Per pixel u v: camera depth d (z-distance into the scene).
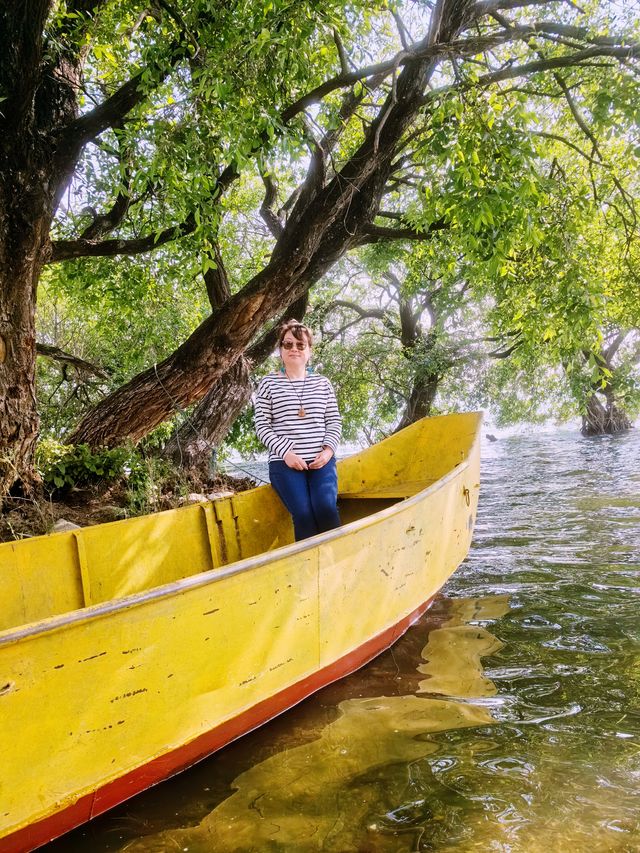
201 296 10.98
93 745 1.87
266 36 3.84
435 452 5.11
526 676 2.80
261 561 2.33
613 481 9.28
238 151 4.29
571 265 6.31
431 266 11.85
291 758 2.21
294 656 2.52
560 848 1.66
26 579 2.96
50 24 4.87
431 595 3.61
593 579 4.28
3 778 1.69
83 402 10.29
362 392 15.51
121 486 6.27
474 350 15.77
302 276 6.54
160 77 4.50
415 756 2.16
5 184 4.32
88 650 1.83
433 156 5.32
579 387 16.11
